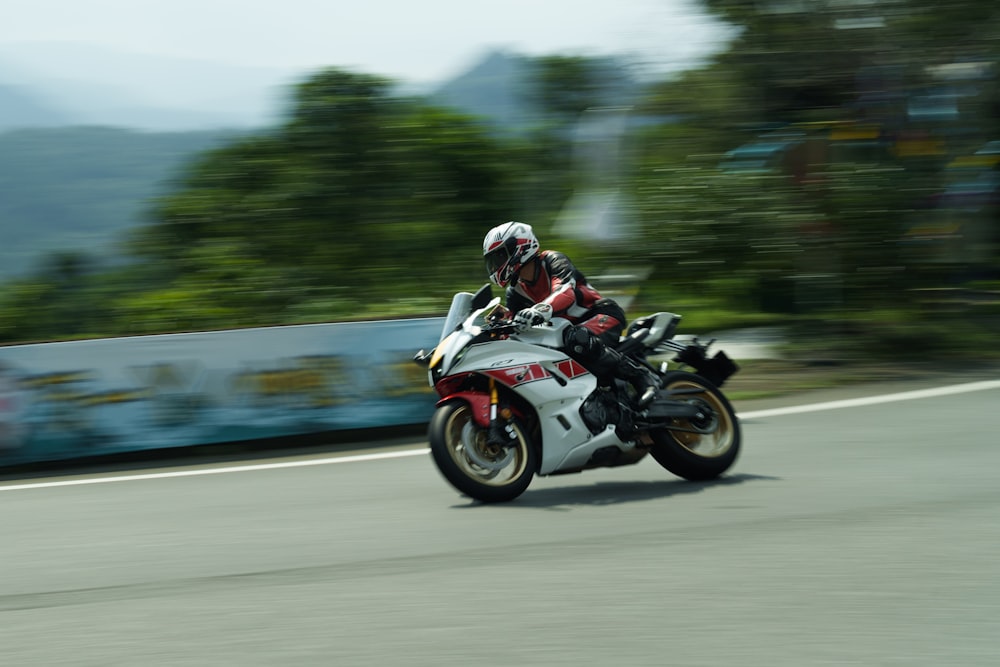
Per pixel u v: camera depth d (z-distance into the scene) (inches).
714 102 481.1
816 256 448.8
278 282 495.8
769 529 197.9
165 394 306.0
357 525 216.7
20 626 160.7
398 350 329.4
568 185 568.4
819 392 363.9
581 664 134.8
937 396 342.0
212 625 156.1
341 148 543.5
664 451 241.1
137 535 217.8
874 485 231.0
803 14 458.6
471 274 515.8
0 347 296.0
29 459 295.7
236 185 550.6
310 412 317.7
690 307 490.6
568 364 236.8
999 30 442.9
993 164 464.8
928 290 451.2
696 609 154.2
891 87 456.8
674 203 458.6
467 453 227.3
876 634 141.9
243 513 233.3
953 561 173.6
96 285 542.6
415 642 144.9
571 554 186.7
